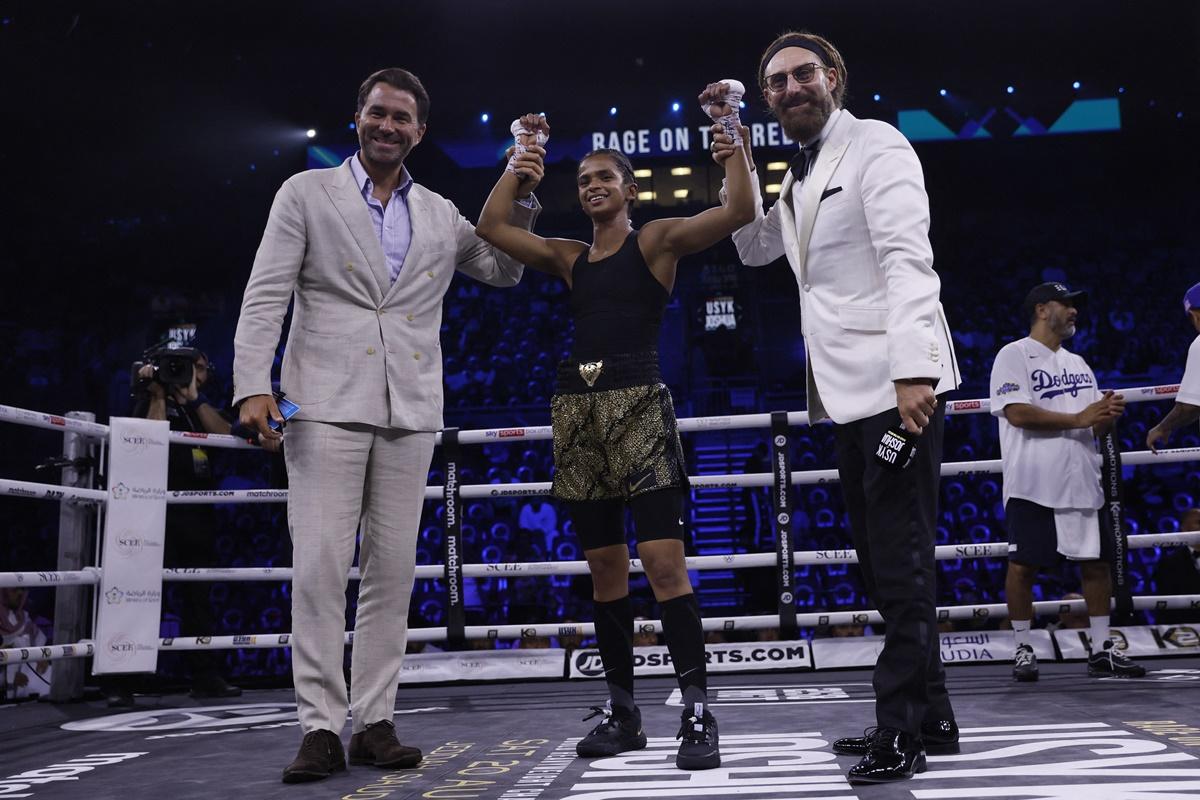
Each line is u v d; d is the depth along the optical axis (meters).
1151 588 9.09
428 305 2.35
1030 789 1.48
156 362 3.76
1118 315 13.32
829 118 2.04
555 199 15.23
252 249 14.55
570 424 2.12
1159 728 2.03
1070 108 15.05
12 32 12.15
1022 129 15.10
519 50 14.87
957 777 1.62
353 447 2.20
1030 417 3.23
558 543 9.62
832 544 9.08
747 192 2.05
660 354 14.27
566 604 8.02
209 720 2.89
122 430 3.34
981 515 9.90
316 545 2.12
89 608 3.61
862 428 1.91
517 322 14.17
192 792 1.80
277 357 13.34
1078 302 3.41
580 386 2.12
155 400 3.74
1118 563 3.44
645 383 2.09
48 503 10.41
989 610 3.46
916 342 1.75
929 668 1.87
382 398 2.22
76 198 13.84
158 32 13.09
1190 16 13.84
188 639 3.43
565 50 14.88
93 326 13.54
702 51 14.95
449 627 3.58
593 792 1.61
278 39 13.89
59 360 12.97
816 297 2.01
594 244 2.26
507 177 2.35
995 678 3.17
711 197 15.10
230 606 8.98
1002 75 15.11
